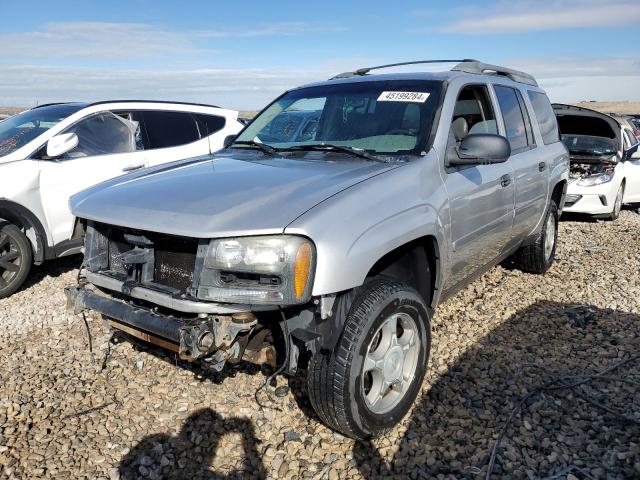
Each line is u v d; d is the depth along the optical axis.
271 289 2.45
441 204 3.22
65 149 5.59
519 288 5.32
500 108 4.41
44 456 2.88
